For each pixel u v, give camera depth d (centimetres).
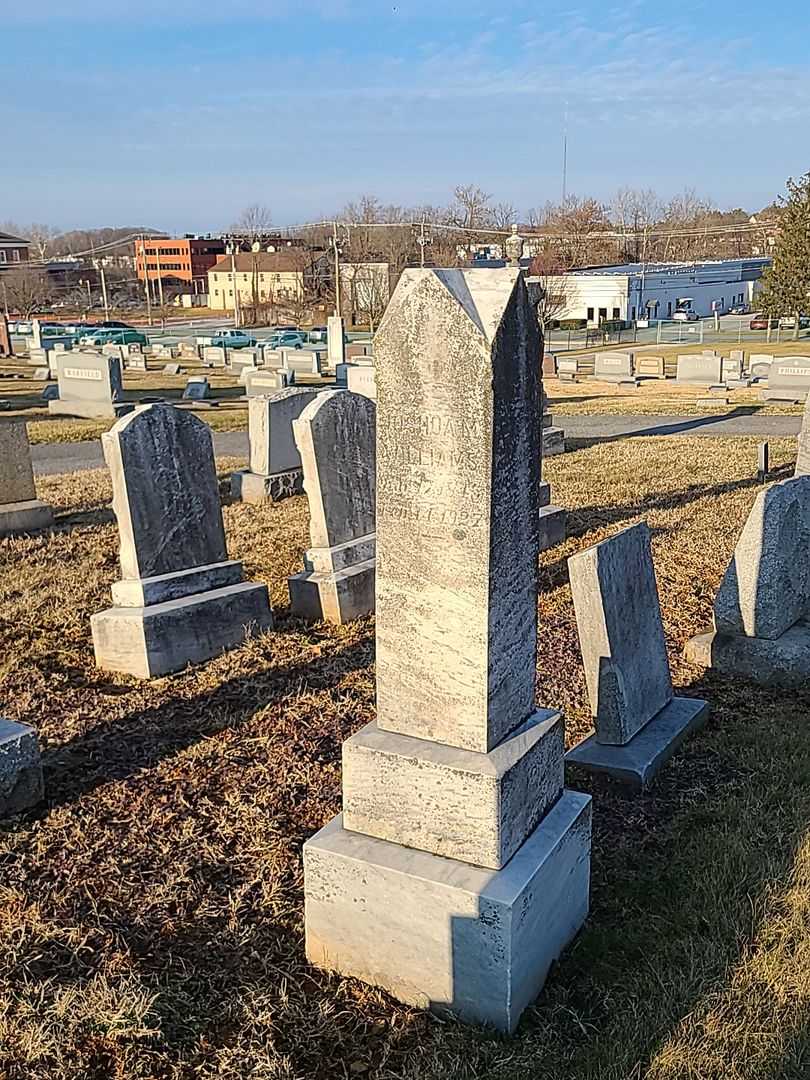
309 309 7356
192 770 557
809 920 398
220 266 8806
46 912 423
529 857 367
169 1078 333
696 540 1064
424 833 371
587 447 1850
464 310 335
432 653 368
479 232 7344
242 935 406
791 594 711
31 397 2808
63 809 513
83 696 672
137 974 378
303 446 841
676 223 10912
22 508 1171
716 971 369
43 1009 358
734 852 449
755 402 2602
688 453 1725
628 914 420
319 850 377
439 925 356
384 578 373
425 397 348
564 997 367
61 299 9275
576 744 579
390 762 372
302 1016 359
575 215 9044
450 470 348
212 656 750
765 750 571
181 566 763
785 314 5578
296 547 1072
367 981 379
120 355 3891
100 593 900
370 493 909
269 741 591
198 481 773
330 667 718
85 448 1962
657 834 486
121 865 463
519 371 352
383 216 8756
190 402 2725
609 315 6412
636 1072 318
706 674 708
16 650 754
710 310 7562
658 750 552
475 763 359
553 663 725
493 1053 338
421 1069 331
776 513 680
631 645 570
